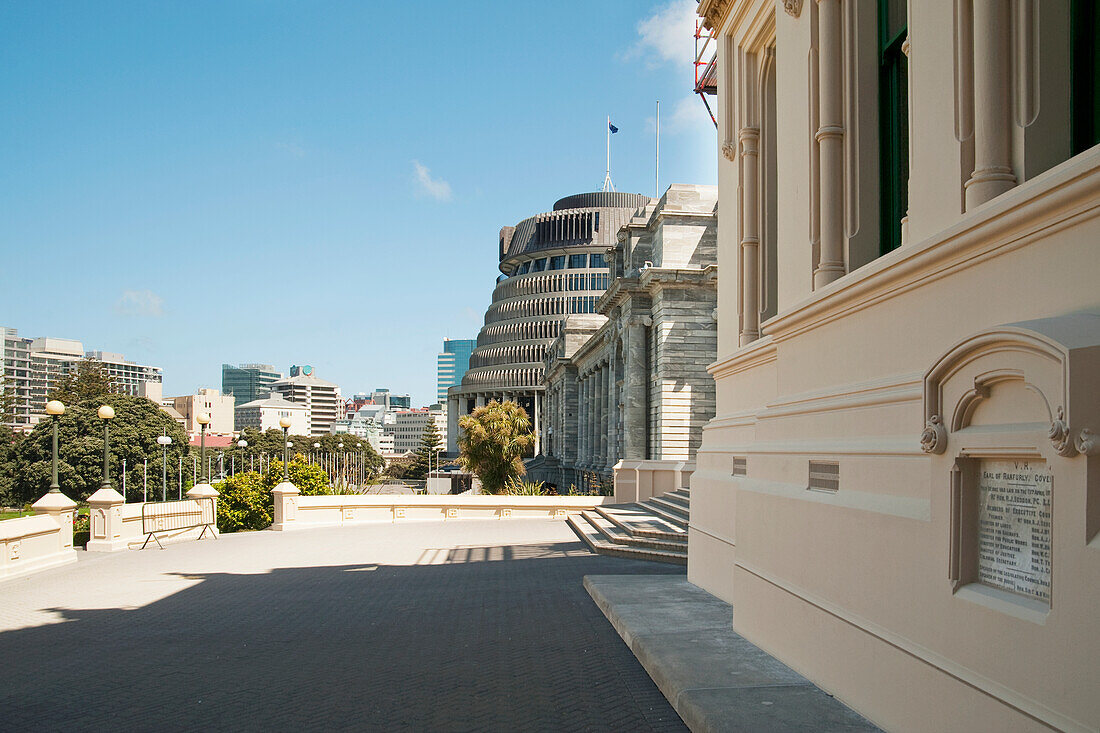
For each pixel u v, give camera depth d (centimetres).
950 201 523
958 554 465
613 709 649
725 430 1112
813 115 784
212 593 1352
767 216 1134
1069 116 473
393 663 816
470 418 5194
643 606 1018
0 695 725
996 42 482
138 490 7225
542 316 13400
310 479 3388
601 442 5934
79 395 10875
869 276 595
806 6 806
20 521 1622
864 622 579
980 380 443
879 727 550
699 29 2262
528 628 979
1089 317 372
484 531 2581
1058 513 375
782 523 747
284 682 751
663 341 3869
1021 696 401
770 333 844
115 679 776
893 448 548
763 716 574
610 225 13662
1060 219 393
